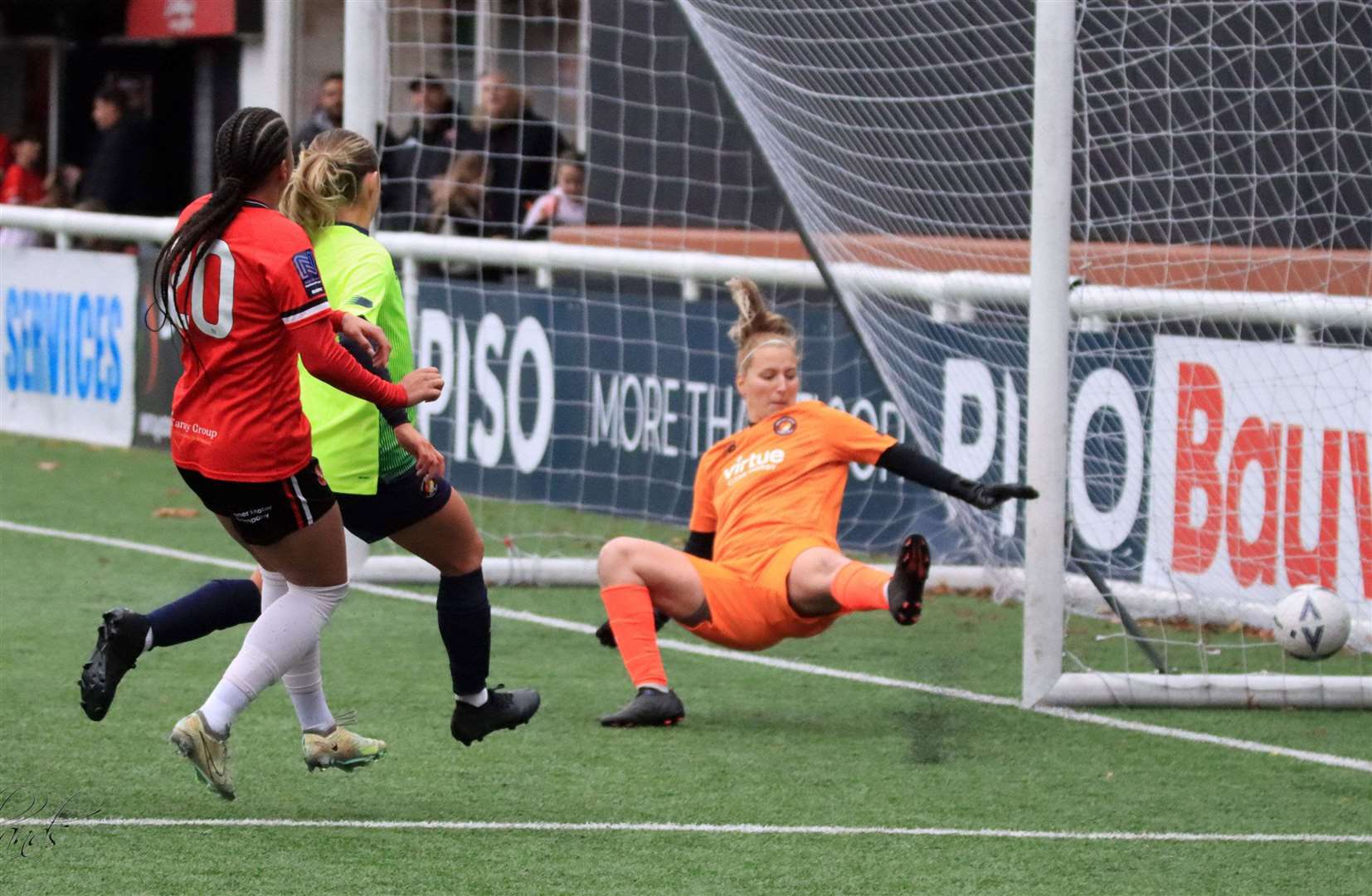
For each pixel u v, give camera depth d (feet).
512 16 81.82
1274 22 56.08
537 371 77.71
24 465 87.76
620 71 89.45
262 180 32.50
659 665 44.52
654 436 75.05
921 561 39.11
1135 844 35.35
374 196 37.52
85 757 39.55
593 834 35.09
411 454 34.27
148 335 92.84
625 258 74.43
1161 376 57.36
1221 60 55.83
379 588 62.28
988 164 60.75
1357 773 41.16
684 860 33.50
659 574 44.34
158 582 61.67
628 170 90.68
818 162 57.82
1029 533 47.06
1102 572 57.52
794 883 32.30
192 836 34.12
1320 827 36.81
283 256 31.65
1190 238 56.18
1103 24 54.49
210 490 32.71
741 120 56.08
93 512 75.56
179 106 136.36
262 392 32.22
